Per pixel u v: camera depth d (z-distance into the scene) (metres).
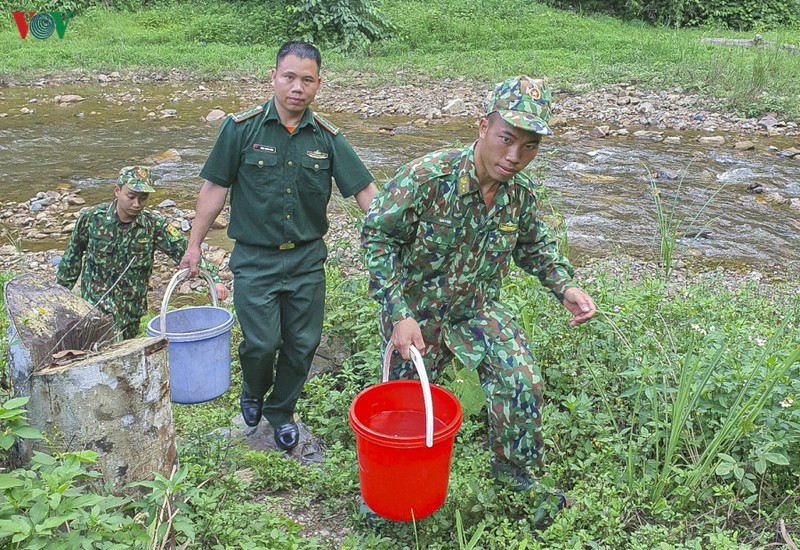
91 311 3.09
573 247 8.05
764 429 3.46
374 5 21.17
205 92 15.99
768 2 23.72
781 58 16.08
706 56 17.20
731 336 4.18
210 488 3.27
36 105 14.84
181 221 8.68
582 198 9.62
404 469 2.83
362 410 3.07
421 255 3.20
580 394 3.99
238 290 3.80
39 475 2.78
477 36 19.83
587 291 5.07
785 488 3.50
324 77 16.59
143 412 2.96
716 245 8.19
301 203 3.74
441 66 17.25
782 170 10.67
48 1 21.50
